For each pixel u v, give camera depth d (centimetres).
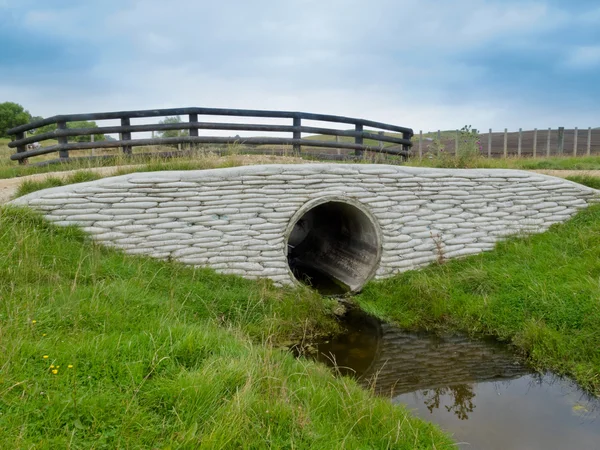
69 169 855
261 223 727
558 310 623
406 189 806
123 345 382
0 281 474
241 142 926
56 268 541
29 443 277
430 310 719
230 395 353
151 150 967
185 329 443
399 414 422
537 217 879
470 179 839
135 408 320
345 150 1816
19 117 3803
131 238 668
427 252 834
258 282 719
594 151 1994
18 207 622
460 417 477
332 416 383
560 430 457
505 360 601
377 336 678
